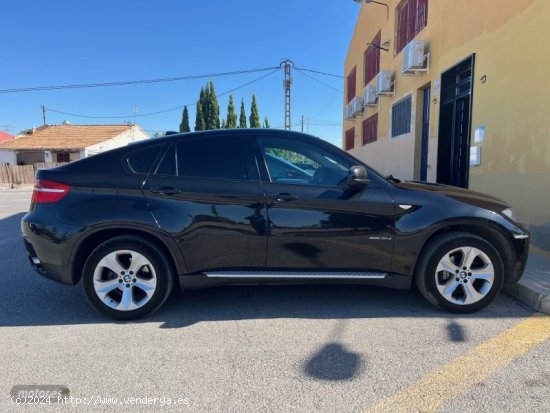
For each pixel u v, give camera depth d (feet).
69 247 12.17
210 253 12.48
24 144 126.21
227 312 13.17
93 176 12.55
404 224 12.42
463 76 28.73
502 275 12.64
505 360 9.91
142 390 8.86
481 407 8.10
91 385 9.07
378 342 10.95
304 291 15.07
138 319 12.58
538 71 18.86
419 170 37.01
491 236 12.92
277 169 12.87
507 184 21.24
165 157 12.82
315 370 9.59
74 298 14.67
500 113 21.86
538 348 10.50
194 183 12.48
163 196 12.33
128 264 12.48
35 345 11.00
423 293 12.75
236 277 12.55
